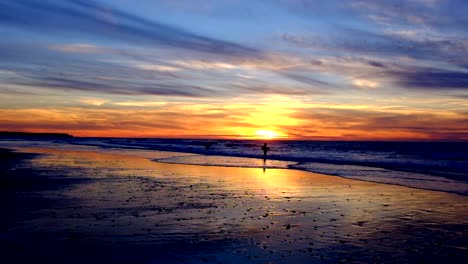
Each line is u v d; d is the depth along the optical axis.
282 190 16.86
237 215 11.48
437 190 16.94
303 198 14.76
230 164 31.70
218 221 10.66
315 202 13.88
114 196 14.55
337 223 10.65
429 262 7.58
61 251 7.79
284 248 8.27
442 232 9.82
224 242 8.65
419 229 10.09
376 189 17.20
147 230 9.52
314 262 7.43
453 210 12.56
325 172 25.02
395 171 25.42
